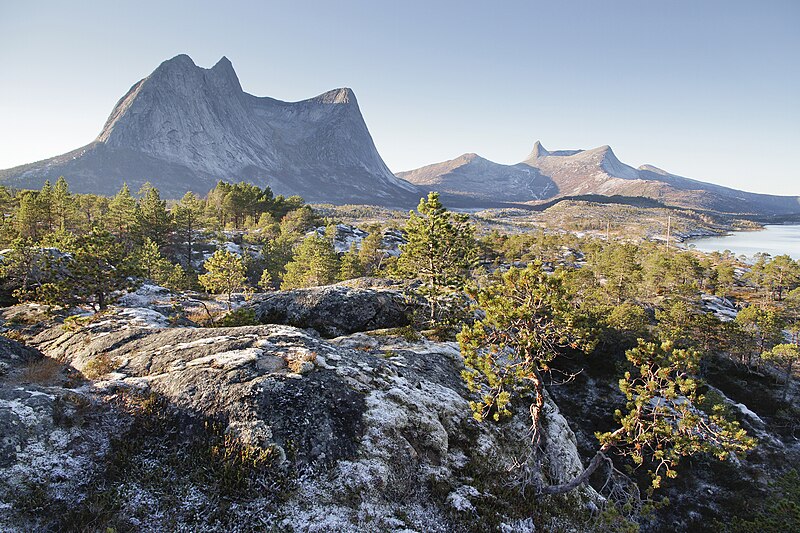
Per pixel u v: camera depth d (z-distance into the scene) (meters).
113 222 83.12
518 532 11.95
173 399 12.88
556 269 15.27
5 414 10.77
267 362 14.53
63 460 10.52
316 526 9.78
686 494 30.94
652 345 13.80
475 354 15.34
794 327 58.28
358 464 11.64
